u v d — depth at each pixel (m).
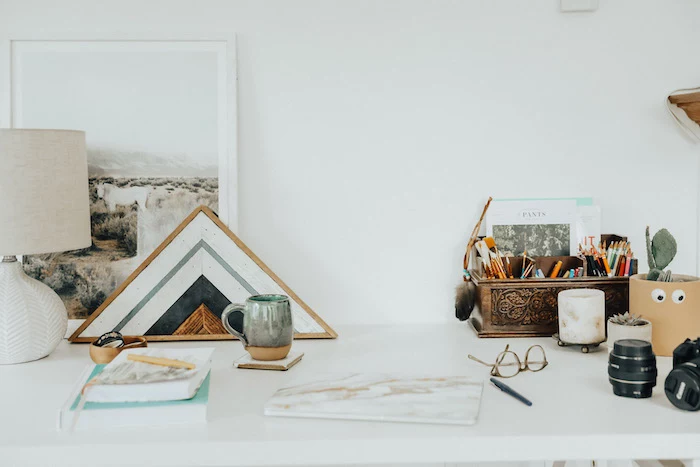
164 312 1.51
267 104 1.60
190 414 1.02
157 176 1.59
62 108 1.57
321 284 1.64
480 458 0.96
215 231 1.53
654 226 1.65
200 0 1.58
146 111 1.58
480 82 1.61
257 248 1.63
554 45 1.60
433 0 1.59
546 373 1.24
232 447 0.96
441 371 1.24
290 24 1.58
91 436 0.98
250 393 1.15
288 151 1.61
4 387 1.20
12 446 0.95
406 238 1.64
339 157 1.62
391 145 1.62
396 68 1.60
